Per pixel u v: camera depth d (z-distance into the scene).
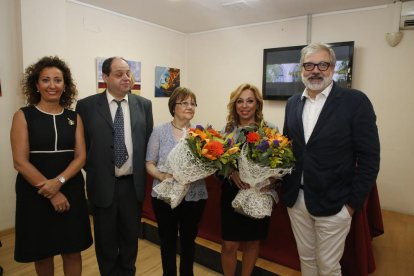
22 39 2.80
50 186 1.55
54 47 3.03
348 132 1.47
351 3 3.43
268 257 2.30
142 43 4.25
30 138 1.57
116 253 1.92
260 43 4.32
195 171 1.48
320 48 1.51
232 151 1.46
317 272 1.70
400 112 3.43
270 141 1.49
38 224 1.60
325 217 1.51
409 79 3.35
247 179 1.52
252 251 1.85
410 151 3.41
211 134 1.54
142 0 3.40
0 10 2.75
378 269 2.23
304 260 1.71
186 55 5.08
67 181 1.66
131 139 1.87
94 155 1.79
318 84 1.51
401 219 3.28
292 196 1.62
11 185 2.97
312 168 1.52
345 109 1.47
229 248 1.82
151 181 2.86
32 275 2.23
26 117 1.57
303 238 1.67
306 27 3.93
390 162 3.54
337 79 3.67
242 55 4.50
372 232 2.41
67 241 1.68
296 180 1.60
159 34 4.50
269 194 1.67
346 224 1.53
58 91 1.62
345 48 3.59
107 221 1.84
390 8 3.38
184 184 1.57
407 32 3.31
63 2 3.07
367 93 3.61
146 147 1.95
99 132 1.79
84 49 3.53
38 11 2.88
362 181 1.46
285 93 4.09
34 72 1.61
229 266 1.85
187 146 1.49
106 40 3.76
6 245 2.69
